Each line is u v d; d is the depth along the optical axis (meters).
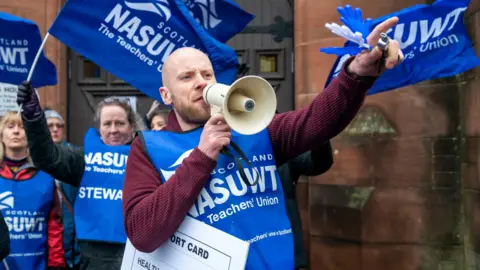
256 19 4.08
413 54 2.34
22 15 3.81
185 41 2.35
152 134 1.37
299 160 2.50
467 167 3.16
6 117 2.70
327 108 1.32
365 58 1.21
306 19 3.53
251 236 1.28
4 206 2.68
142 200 1.25
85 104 4.17
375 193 3.31
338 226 3.40
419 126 3.26
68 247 2.94
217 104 1.19
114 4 2.28
